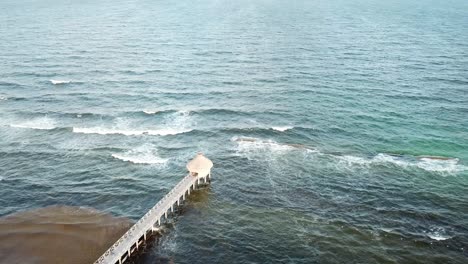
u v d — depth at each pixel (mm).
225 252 32125
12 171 44281
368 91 66438
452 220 35438
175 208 37875
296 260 31062
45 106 61062
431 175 42406
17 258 30938
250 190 40562
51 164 45719
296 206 37844
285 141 50438
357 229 34406
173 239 33594
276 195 39656
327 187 40750
